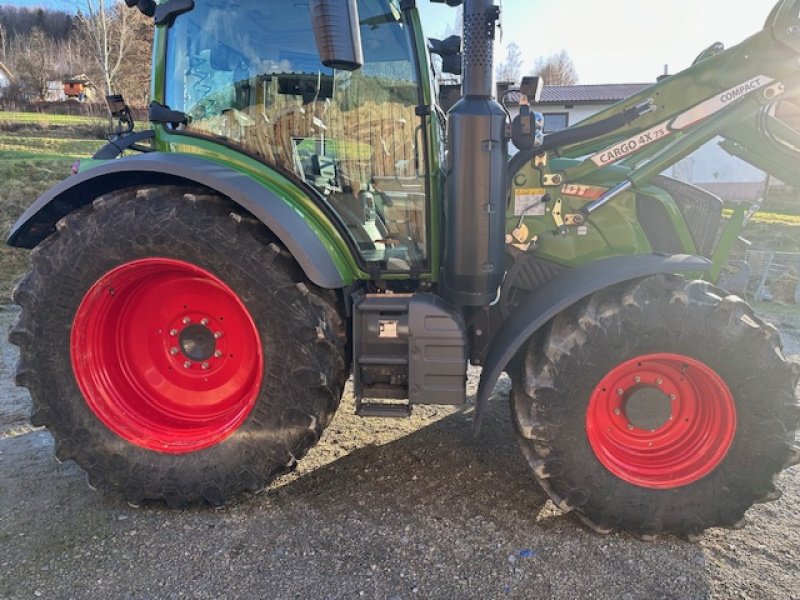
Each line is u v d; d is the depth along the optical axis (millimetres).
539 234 2912
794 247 9820
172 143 2986
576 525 2639
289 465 2688
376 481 2982
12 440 3400
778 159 3139
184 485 2701
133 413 2846
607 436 2635
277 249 2576
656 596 2219
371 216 2898
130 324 2914
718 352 2422
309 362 2578
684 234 2943
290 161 2869
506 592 2234
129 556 2426
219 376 2898
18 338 2736
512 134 2518
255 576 2314
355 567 2363
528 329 2459
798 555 2449
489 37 2426
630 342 2443
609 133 2828
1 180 10141
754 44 2691
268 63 2820
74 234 2652
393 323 2645
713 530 2625
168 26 2895
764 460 2451
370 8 2678
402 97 2746
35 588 2240
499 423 3654
